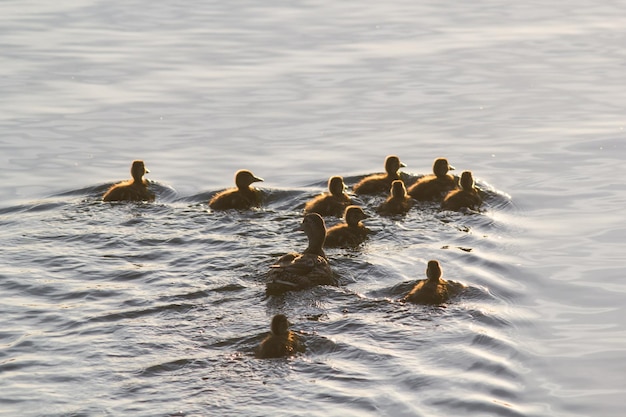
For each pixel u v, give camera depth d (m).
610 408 11.52
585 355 12.67
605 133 21.62
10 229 16.66
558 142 21.19
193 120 22.89
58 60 27.52
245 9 34.03
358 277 14.95
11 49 28.58
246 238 16.42
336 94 24.70
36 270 15.00
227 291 14.37
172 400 11.49
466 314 13.66
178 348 12.71
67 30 30.97
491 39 29.88
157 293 14.27
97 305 13.88
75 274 14.89
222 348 12.71
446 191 18.56
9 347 12.70
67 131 22.14
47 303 13.95
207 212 17.67
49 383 11.88
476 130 22.14
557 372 12.24
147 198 18.33
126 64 27.19
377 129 22.33
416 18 32.72
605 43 29.28
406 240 16.45
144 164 19.88
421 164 20.34
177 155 20.84
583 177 19.19
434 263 14.32
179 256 15.61
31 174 19.72
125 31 30.91
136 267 15.16
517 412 11.34
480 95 24.55
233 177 19.64
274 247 16.05
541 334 13.22
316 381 11.88
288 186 19.22
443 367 12.26
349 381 11.88
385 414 11.20
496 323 13.44
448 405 11.42
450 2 35.34
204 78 25.98
